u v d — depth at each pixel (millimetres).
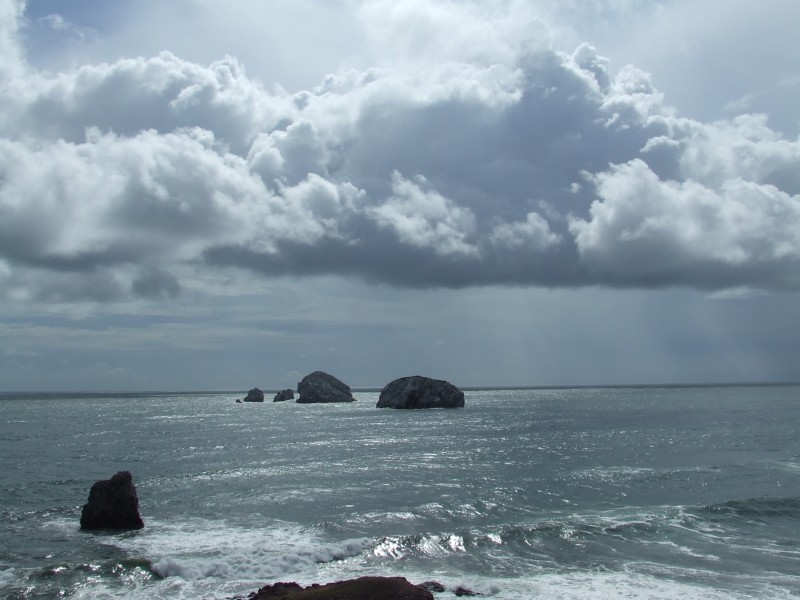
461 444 60344
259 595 18516
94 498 27656
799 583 20109
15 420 114000
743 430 74438
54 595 19203
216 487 37250
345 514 29781
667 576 20875
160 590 19656
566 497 33594
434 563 22422
